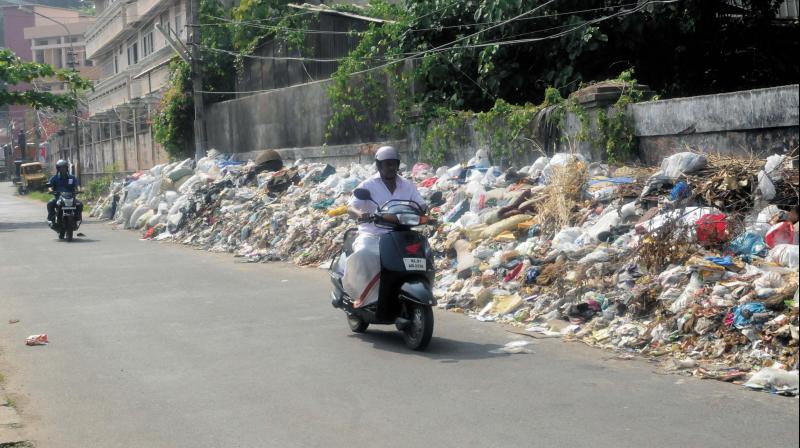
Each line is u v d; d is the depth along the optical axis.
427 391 6.69
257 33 29.78
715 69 18.70
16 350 8.68
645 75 18.30
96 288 12.96
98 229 25.11
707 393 6.46
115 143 52.00
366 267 8.34
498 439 5.47
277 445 5.50
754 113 11.57
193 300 11.57
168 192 24.33
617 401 6.27
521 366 7.44
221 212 20.44
